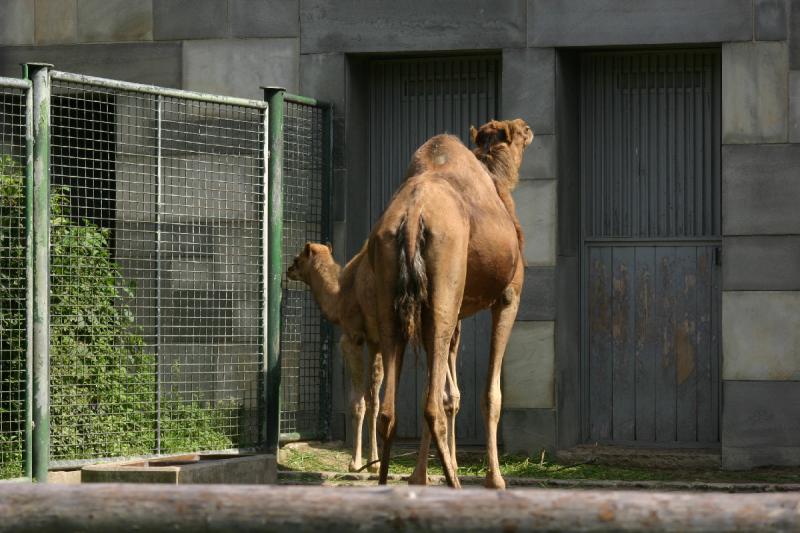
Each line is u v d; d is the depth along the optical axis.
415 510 10.37
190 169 31.59
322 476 28.88
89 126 34.53
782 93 30.42
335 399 33.09
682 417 32.59
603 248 33.28
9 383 26.45
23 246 26.14
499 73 33.81
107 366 29.19
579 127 33.47
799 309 30.14
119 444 28.75
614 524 10.17
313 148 33.09
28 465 25.94
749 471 30.14
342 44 33.12
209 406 31.58
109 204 33.56
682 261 32.72
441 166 21.55
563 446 31.97
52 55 34.50
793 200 30.27
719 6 30.81
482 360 33.25
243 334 31.98
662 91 32.97
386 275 19.73
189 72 33.91
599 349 33.25
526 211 31.66
